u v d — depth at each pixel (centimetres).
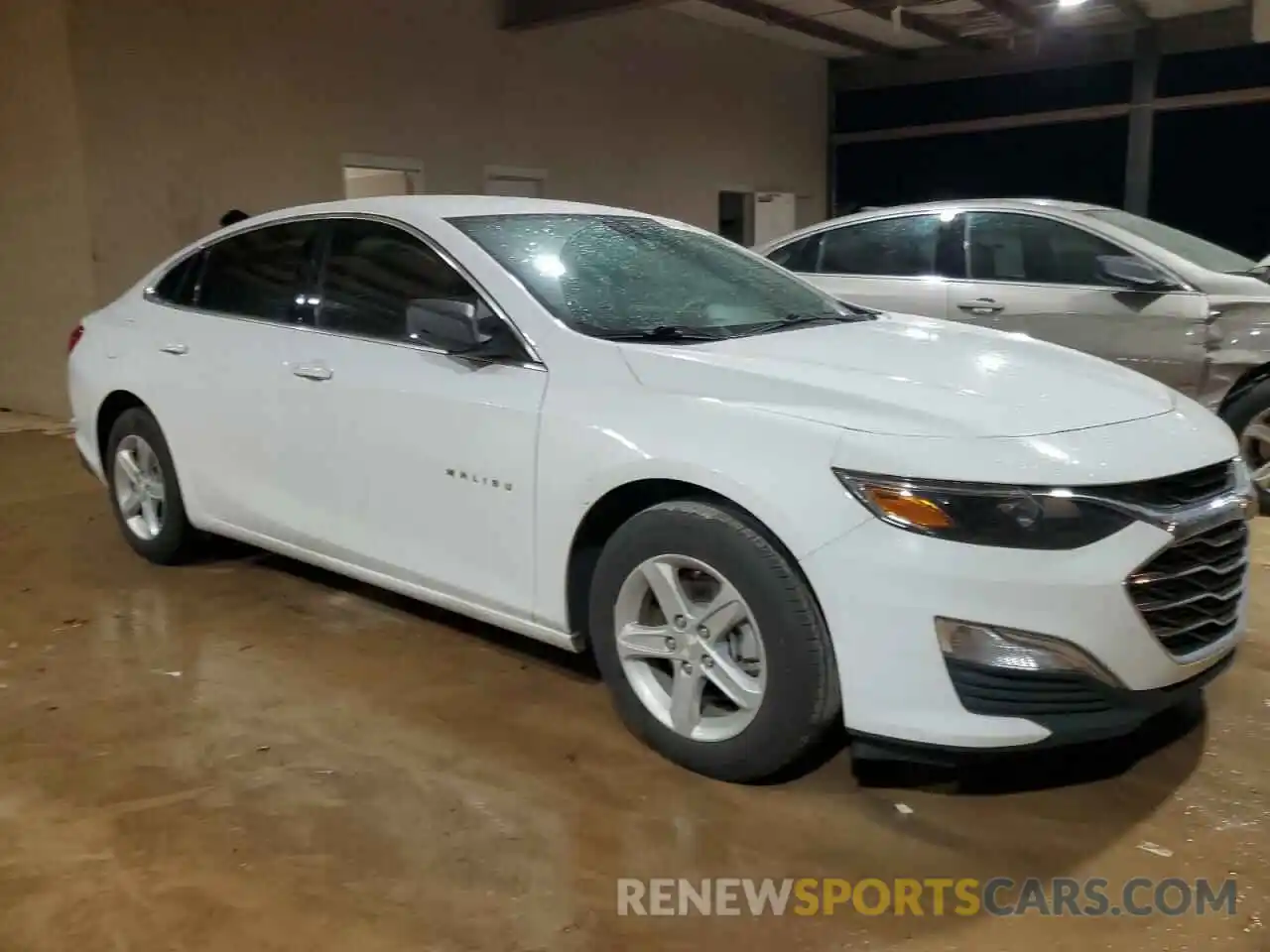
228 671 351
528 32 1116
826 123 1605
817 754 293
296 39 918
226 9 869
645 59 1262
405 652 366
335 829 259
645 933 222
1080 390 278
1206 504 254
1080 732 243
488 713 320
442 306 306
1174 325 522
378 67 983
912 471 239
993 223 593
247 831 259
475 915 228
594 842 253
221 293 413
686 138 1337
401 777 283
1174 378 526
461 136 1066
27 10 805
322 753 296
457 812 266
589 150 1209
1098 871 241
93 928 224
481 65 1075
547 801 271
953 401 259
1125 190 1373
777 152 1501
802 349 300
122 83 816
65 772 288
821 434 252
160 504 447
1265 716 312
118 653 367
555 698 329
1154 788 274
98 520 541
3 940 221
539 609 306
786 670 255
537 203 378
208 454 404
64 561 468
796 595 252
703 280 359
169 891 237
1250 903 229
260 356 379
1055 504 234
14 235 871
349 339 355
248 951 217
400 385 331
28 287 872
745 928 224
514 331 311
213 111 871
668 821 262
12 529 526
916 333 335
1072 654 234
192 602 415
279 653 366
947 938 221
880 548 238
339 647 371
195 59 855
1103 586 233
